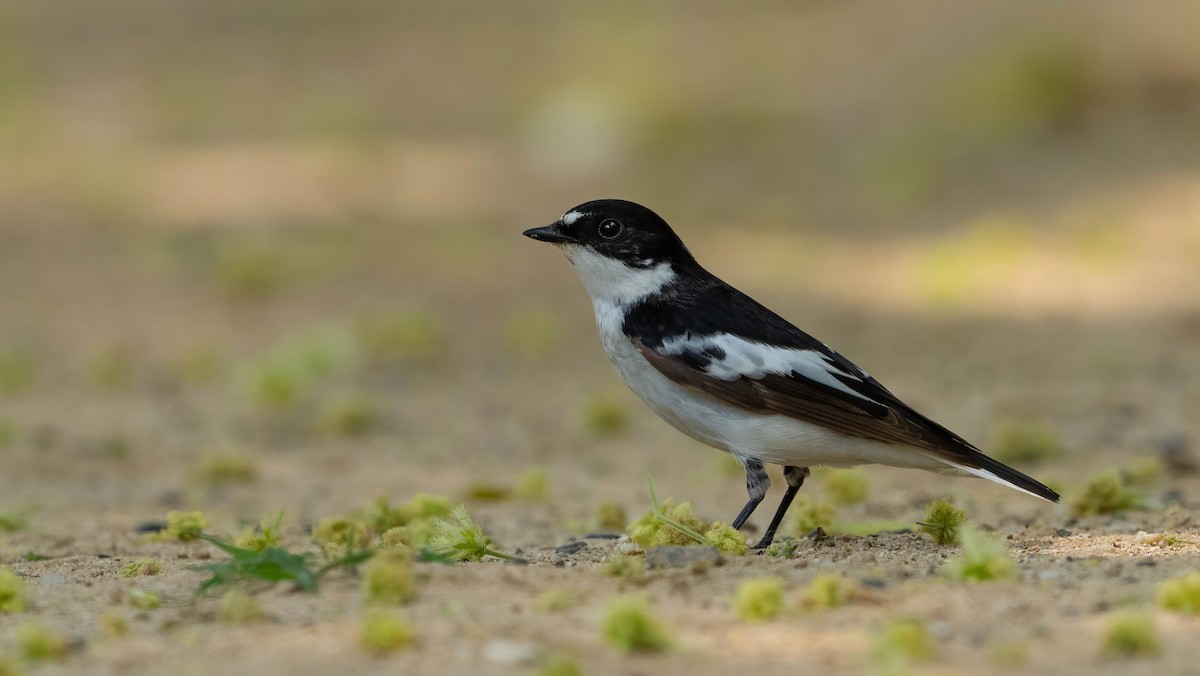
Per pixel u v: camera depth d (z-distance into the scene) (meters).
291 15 38.03
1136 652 5.45
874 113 25.48
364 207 23.55
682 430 8.40
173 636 5.96
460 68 31.88
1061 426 12.59
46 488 11.45
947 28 28.62
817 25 31.75
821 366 7.96
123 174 25.77
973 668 5.34
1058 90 23.88
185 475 12.08
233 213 23.42
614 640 5.63
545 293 19.58
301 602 6.38
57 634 6.06
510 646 5.61
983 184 21.81
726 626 5.95
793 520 8.70
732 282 18.56
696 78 28.98
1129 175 21.31
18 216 23.78
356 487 11.52
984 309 17.25
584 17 35.66
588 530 9.32
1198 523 8.59
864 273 18.92
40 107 30.33
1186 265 18.23
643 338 8.26
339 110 29.25
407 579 6.37
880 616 6.03
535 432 13.80
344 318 18.17
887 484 10.82
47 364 16.61
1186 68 24.30
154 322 18.44
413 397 15.43
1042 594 6.31
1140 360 14.86
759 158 24.30
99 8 39.53
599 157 25.27
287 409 14.96
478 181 24.61
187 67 33.28
